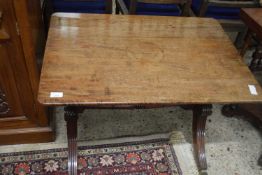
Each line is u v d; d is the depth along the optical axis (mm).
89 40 1275
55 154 1525
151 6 1887
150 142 1640
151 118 1800
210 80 1163
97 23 1385
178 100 1062
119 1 2002
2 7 1055
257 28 1433
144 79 1126
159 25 1434
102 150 1572
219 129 1807
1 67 1222
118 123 1742
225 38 1407
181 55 1268
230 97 1101
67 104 1005
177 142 1663
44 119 1476
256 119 1734
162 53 1264
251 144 1740
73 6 1819
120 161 1537
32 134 1512
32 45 1191
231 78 1185
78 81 1076
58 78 1076
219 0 1833
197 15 1959
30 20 1168
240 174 1573
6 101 1355
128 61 1197
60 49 1206
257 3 1810
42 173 1442
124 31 1357
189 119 1826
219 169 1582
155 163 1551
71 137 1400
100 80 1094
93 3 1847
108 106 1168
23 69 1253
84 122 1720
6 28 1111
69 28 1325
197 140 1550
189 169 1547
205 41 1369
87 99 1018
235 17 2012
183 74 1174
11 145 1538
